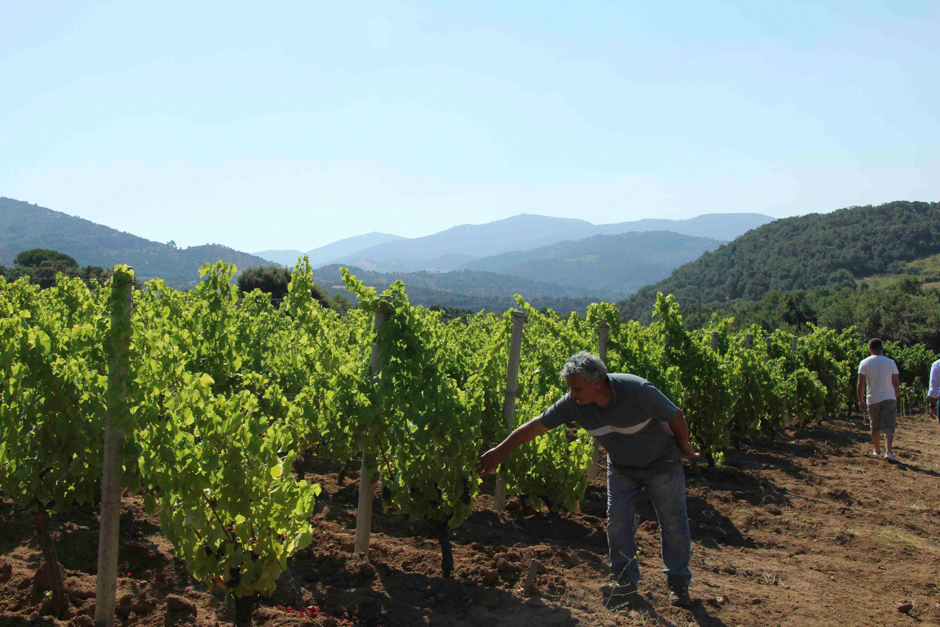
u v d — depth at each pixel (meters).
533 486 5.49
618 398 3.74
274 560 3.03
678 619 3.71
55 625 3.11
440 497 4.13
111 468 3.04
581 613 3.69
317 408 5.61
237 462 2.89
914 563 5.15
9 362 3.30
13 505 4.85
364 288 4.35
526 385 7.26
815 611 3.99
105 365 3.75
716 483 7.46
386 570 4.15
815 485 7.59
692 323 74.38
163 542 4.34
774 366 10.23
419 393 4.21
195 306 6.70
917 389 19.08
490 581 4.05
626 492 4.06
